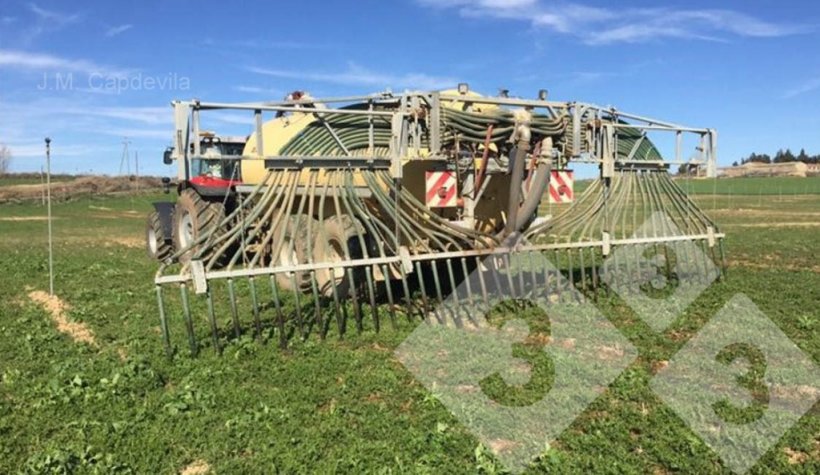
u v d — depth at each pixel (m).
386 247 9.49
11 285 12.16
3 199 50.91
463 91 9.38
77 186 62.53
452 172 9.11
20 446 5.15
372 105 9.83
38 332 8.47
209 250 8.49
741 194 60.59
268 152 10.62
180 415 5.64
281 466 4.75
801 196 56.84
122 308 9.95
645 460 4.84
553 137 9.65
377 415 5.62
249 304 9.99
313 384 6.45
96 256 16.66
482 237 9.21
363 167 8.94
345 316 9.02
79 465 4.78
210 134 11.60
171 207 15.30
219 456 4.93
